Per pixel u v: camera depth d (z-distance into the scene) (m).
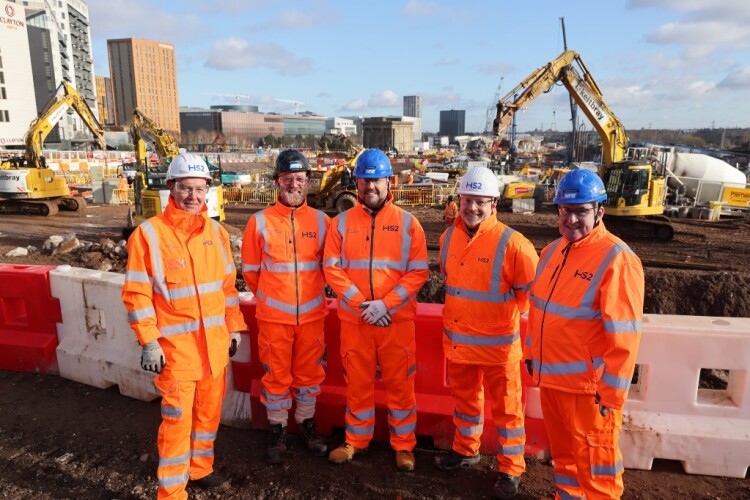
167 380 3.43
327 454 4.21
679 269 12.62
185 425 3.47
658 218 17.84
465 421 3.94
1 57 76.44
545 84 19.86
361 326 3.90
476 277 3.64
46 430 4.52
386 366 3.95
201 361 3.53
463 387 3.87
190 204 3.49
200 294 3.49
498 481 3.70
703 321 3.95
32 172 22.25
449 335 3.82
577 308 3.05
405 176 34.56
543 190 26.58
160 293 3.42
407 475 3.94
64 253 13.01
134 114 20.34
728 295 10.27
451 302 3.79
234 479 3.90
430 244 15.92
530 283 3.52
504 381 3.69
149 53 166.00
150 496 3.69
